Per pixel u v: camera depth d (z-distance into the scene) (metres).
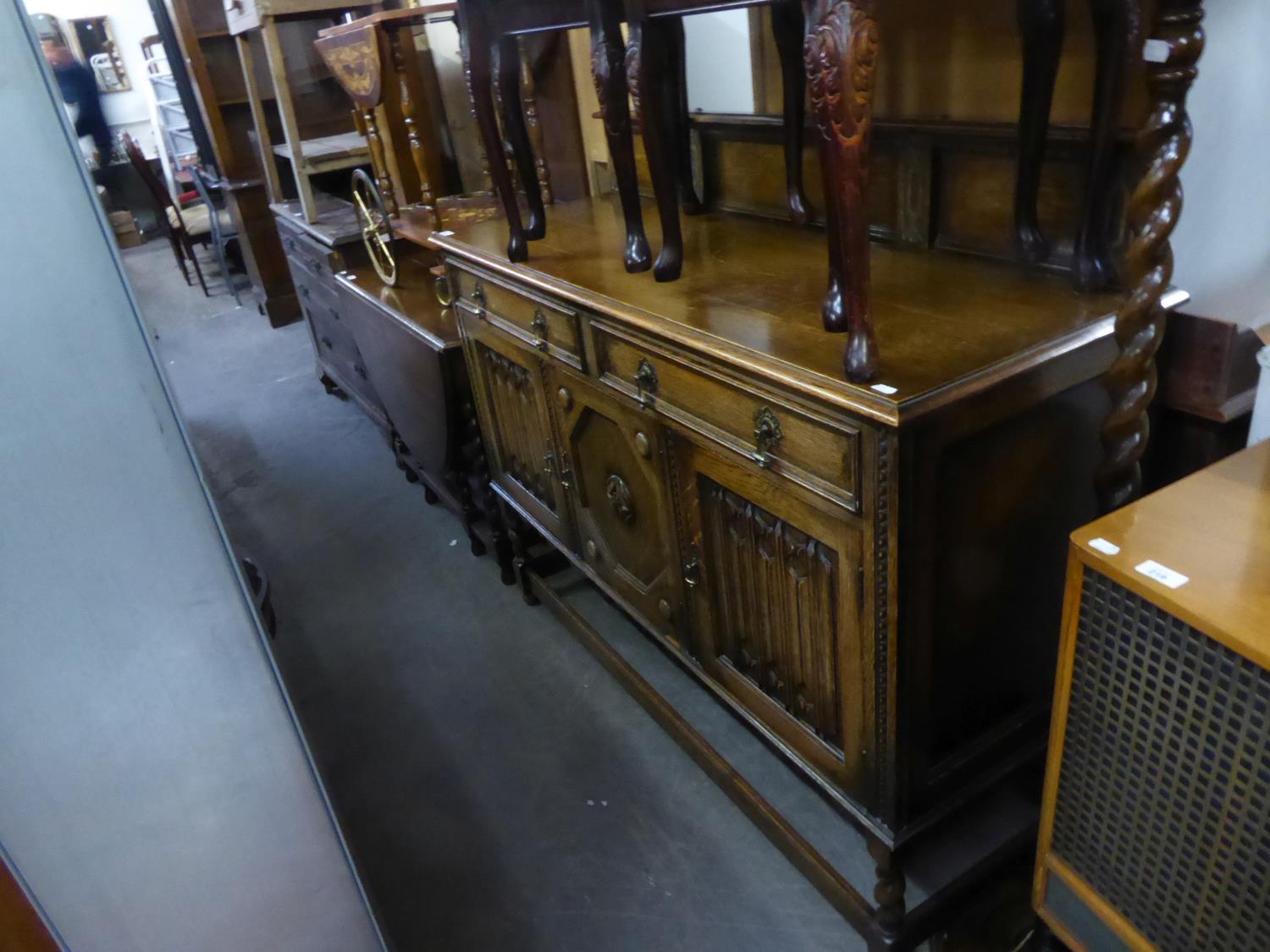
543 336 1.73
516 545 2.43
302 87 4.32
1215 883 0.89
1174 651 0.86
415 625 2.47
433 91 3.65
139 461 0.65
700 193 1.90
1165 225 0.98
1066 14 1.22
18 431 0.61
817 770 1.39
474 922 1.62
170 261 7.23
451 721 2.11
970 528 1.12
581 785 1.88
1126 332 1.04
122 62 7.69
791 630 1.33
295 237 3.63
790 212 1.67
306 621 2.55
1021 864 1.52
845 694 1.23
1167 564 0.88
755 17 1.70
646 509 1.62
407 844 1.79
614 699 2.11
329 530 3.02
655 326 1.32
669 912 1.59
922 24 1.40
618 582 1.86
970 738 1.29
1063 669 1.00
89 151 7.63
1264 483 0.99
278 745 0.79
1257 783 0.81
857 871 1.61
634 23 1.31
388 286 2.87
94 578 0.66
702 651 1.60
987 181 1.34
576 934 1.57
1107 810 1.01
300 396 4.19
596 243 1.84
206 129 5.35
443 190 3.81
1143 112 1.15
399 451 3.19
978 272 1.34
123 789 0.73
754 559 1.35
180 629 0.70
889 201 1.49
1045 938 1.29
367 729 2.11
